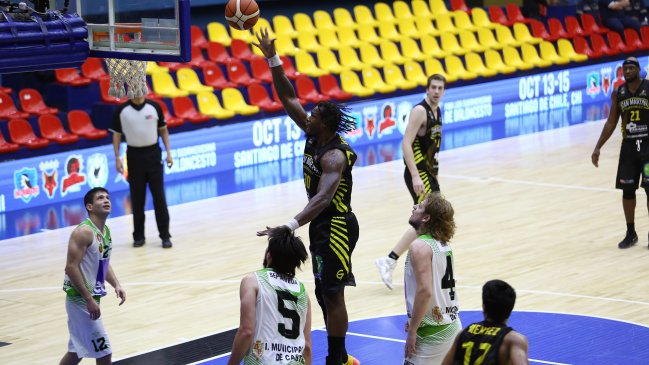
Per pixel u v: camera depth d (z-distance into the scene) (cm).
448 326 843
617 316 1169
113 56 1304
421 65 2770
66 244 1619
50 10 1319
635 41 3231
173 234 1655
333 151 884
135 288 1343
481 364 676
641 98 1420
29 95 2055
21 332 1174
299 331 761
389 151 2358
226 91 2319
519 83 2833
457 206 1783
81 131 2036
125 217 1795
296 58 2539
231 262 1468
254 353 748
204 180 2108
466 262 1412
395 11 2894
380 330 1142
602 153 2273
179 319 1204
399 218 1703
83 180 1980
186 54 1227
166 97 2198
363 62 2661
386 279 1279
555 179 1998
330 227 912
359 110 2439
